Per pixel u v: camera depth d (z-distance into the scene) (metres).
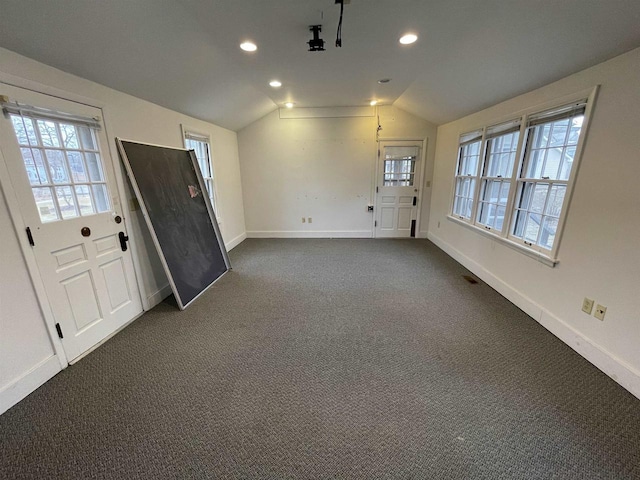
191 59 2.56
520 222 2.93
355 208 5.65
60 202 2.01
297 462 1.39
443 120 4.69
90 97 2.21
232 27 2.15
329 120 5.21
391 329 2.51
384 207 5.62
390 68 3.07
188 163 3.63
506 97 3.03
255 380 1.93
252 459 1.40
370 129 5.23
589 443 1.46
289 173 5.50
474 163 3.91
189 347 2.29
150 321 2.68
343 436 1.52
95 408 1.70
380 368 2.03
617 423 1.57
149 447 1.47
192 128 3.73
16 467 1.37
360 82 3.58
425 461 1.39
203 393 1.82
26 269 1.78
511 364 2.05
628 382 1.78
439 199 5.06
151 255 2.96
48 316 1.91
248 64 2.93
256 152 5.41
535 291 2.63
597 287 1.99
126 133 2.62
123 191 2.56
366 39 2.36
